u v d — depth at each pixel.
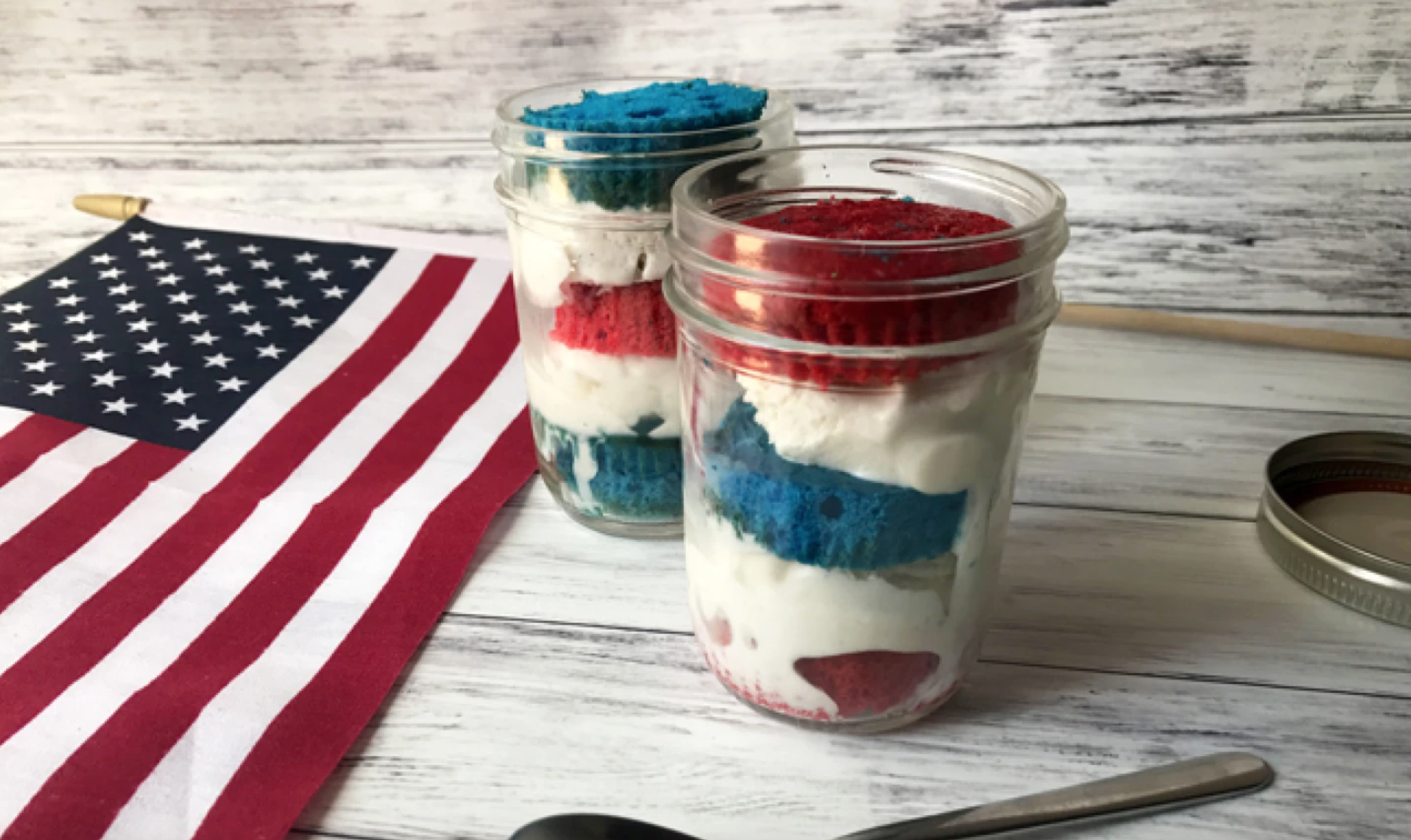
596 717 0.25
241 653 0.27
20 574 0.30
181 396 0.40
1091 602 0.29
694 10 0.44
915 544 0.22
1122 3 0.41
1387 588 0.28
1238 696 0.26
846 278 0.19
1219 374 0.42
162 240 0.52
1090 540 0.32
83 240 0.55
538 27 0.46
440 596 0.29
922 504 0.21
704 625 0.25
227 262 0.50
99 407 0.39
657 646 0.28
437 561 0.31
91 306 0.46
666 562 0.31
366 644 0.27
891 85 0.44
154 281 0.48
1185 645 0.27
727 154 0.27
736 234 0.20
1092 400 0.40
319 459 0.36
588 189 0.27
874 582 0.22
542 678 0.27
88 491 0.34
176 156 0.52
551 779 0.23
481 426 0.39
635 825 0.21
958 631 0.23
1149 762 0.24
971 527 0.22
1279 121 0.42
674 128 0.27
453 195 0.51
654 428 0.30
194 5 0.48
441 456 0.37
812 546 0.21
